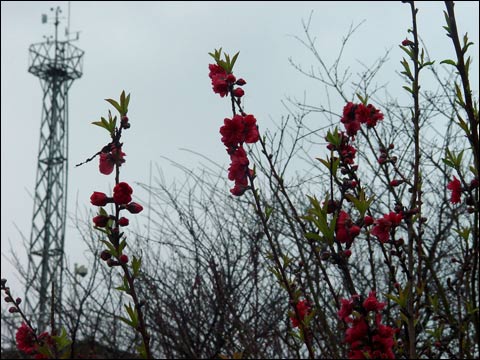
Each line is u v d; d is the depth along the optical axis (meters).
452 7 4.23
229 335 10.91
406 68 5.25
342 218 3.86
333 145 4.85
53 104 34.34
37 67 35.69
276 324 10.94
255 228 11.80
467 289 5.07
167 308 13.05
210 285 12.41
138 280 12.72
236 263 12.40
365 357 3.60
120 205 4.02
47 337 5.45
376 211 9.57
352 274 9.81
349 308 3.64
